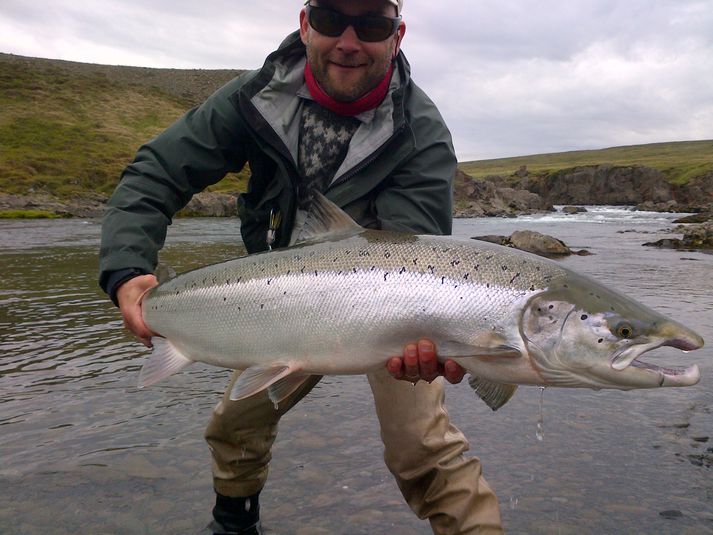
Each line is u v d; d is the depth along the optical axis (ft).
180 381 5.76
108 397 5.30
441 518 3.14
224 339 3.17
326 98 3.29
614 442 4.34
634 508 3.50
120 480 3.87
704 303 9.47
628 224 37.60
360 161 3.27
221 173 3.60
